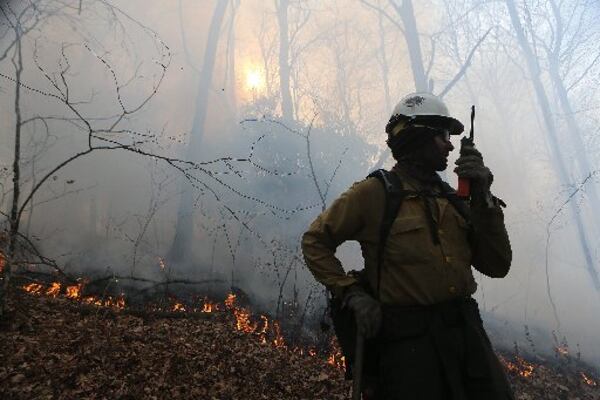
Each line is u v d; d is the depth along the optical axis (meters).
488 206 1.82
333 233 1.95
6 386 3.73
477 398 1.73
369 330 1.79
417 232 1.83
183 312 6.62
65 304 5.82
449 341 1.74
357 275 2.00
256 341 6.10
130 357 4.59
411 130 1.98
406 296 1.80
